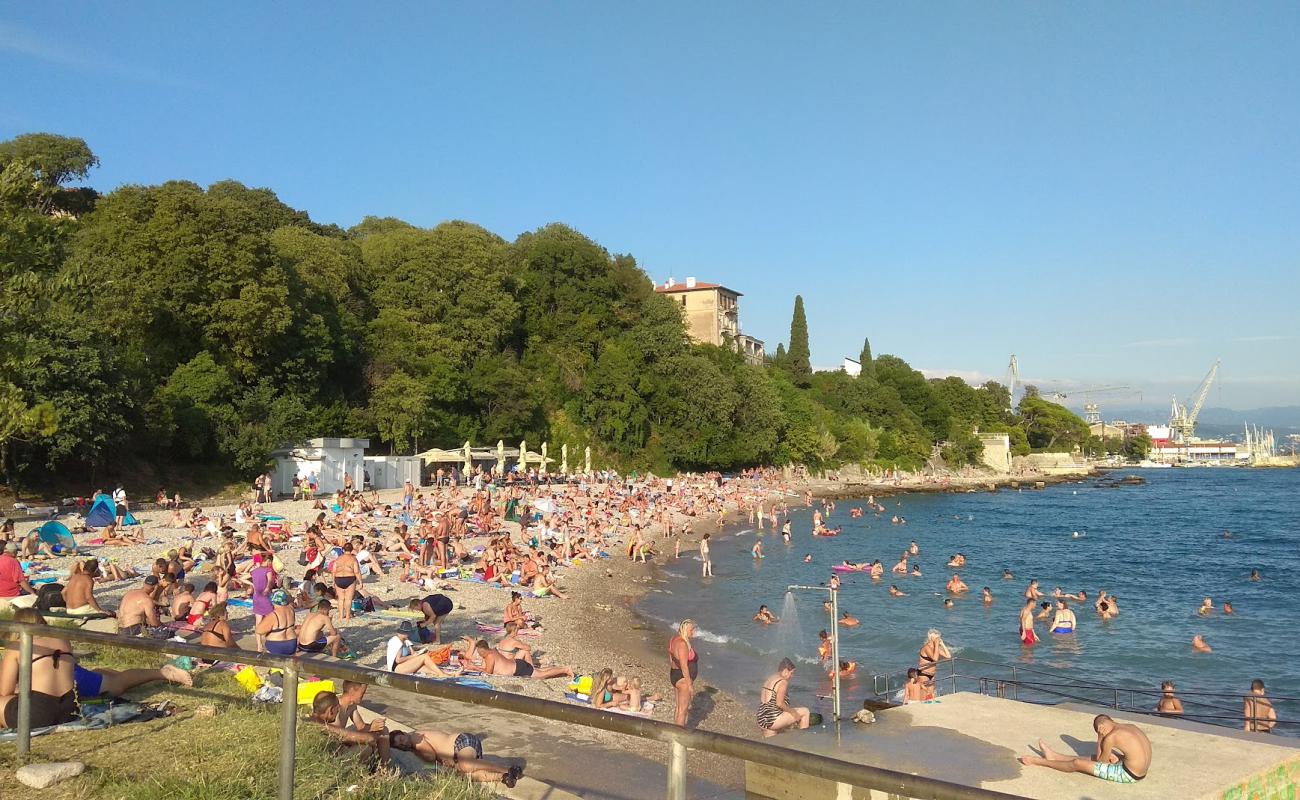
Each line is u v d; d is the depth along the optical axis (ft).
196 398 179.83
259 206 311.06
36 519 128.98
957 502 354.33
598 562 146.51
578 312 330.75
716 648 88.74
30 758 25.46
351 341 237.86
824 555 179.63
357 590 79.77
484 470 256.52
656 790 35.50
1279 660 90.89
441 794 25.50
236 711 31.91
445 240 285.64
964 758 29.84
